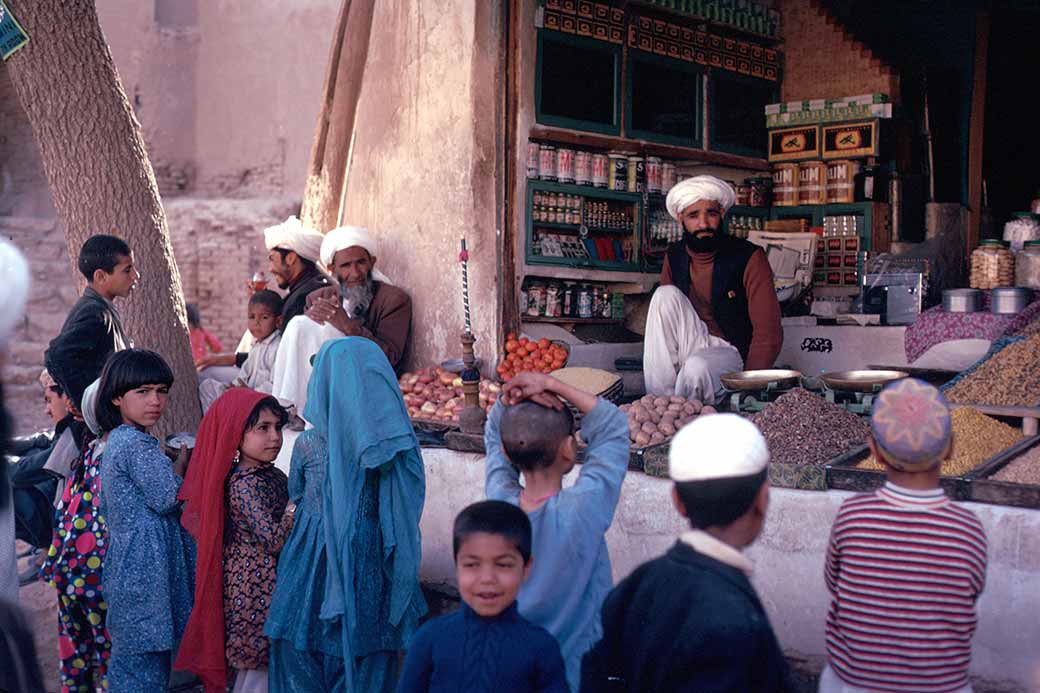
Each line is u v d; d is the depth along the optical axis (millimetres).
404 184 6598
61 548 4145
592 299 6898
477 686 2561
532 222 6418
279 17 14555
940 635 2488
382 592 3803
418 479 3857
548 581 2779
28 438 5488
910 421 2510
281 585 3807
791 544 3912
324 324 5855
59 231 11477
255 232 13945
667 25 7344
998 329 6172
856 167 7809
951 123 8281
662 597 2117
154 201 5762
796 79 8219
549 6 6523
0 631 2787
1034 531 3447
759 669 2025
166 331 5688
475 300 6242
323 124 7207
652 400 4902
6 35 5566
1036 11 8156
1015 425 4801
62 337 4809
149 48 15508
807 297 7652
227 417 3924
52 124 5555
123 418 4043
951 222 8156
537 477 2867
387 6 6699
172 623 3961
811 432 4242
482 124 6191
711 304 6043
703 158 7574
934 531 2506
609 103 6992
